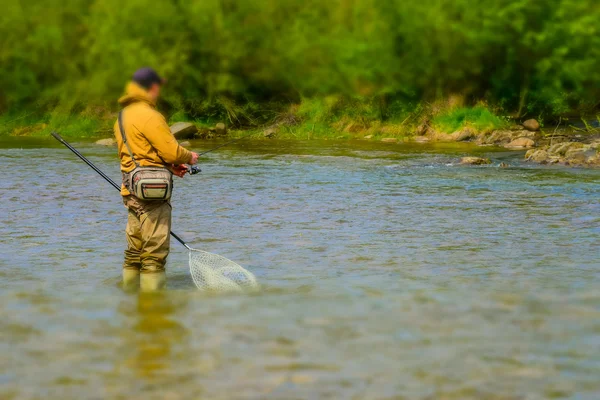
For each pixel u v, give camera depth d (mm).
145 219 7621
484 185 14992
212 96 29812
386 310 6570
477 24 26766
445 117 27062
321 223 11055
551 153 19828
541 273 7980
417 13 27453
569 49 26766
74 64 31406
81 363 5250
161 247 7648
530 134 24750
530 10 26453
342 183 15406
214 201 13125
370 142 25672
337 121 28719
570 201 12945
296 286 7496
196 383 4871
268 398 4629
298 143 25391
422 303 6797
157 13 29562
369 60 28219
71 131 29125
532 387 4785
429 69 27875
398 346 5590
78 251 9258
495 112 27422
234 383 4871
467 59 27422
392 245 9508
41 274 8102
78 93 30750
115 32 29891
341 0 29516
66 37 31656
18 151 22344
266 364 5219
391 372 5059
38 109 31594
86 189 14562
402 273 8039
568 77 26984
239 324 6172
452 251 9141
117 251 9281
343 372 5062
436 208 12320
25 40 31547
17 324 6180
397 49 28297
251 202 13008
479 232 10312
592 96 27953
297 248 9391
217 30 29500
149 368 5148
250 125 30031
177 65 29422
